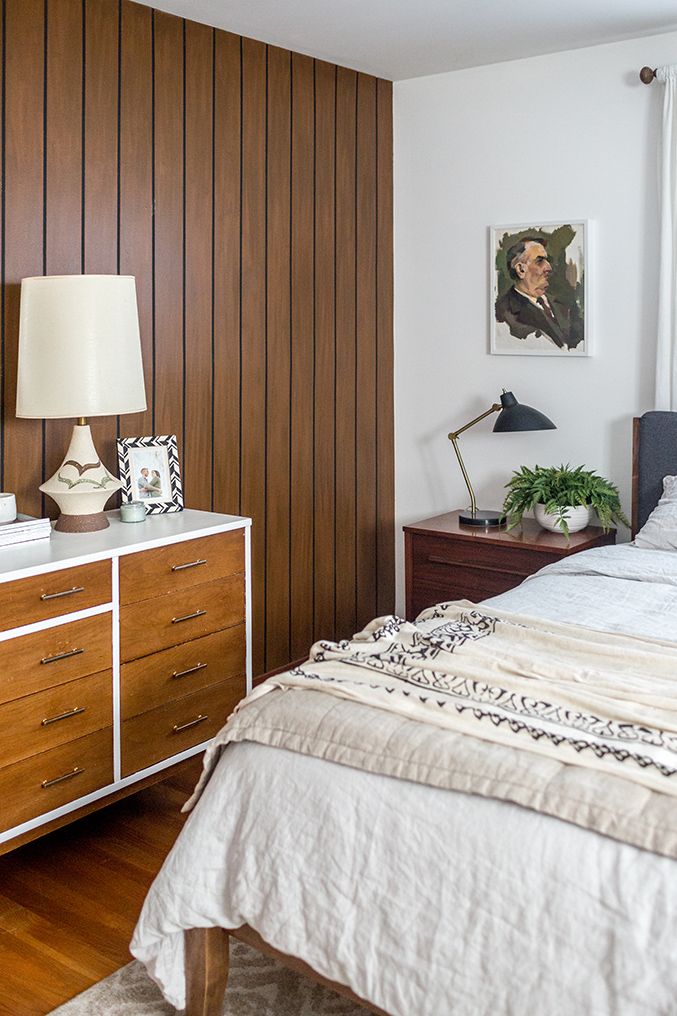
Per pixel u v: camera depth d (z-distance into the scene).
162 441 3.43
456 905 1.73
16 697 2.58
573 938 1.62
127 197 3.32
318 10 3.38
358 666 2.25
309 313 4.09
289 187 3.94
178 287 3.53
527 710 2.00
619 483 4.04
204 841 2.04
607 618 2.72
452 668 2.17
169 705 3.03
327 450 4.25
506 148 4.13
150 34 3.34
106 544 2.84
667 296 3.77
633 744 1.85
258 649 4.02
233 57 3.64
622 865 1.62
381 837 1.83
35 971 2.34
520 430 3.90
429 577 4.07
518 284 4.16
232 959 2.38
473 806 1.78
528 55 3.98
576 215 4.00
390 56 3.98
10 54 2.93
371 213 4.35
